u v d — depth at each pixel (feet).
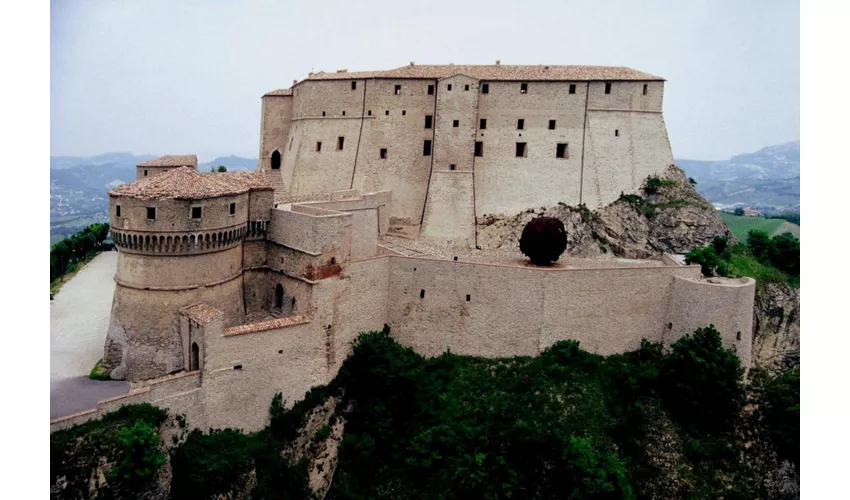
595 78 224.53
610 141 227.61
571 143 225.15
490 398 158.81
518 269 166.71
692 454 156.76
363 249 190.60
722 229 235.40
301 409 148.97
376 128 234.58
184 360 139.64
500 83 226.79
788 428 160.86
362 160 235.20
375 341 162.91
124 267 142.41
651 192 231.71
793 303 206.28
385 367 158.40
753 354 196.85
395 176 233.14
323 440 151.12
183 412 127.54
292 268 157.69
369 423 155.84
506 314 168.45
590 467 141.49
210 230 142.82
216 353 132.05
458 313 171.22
